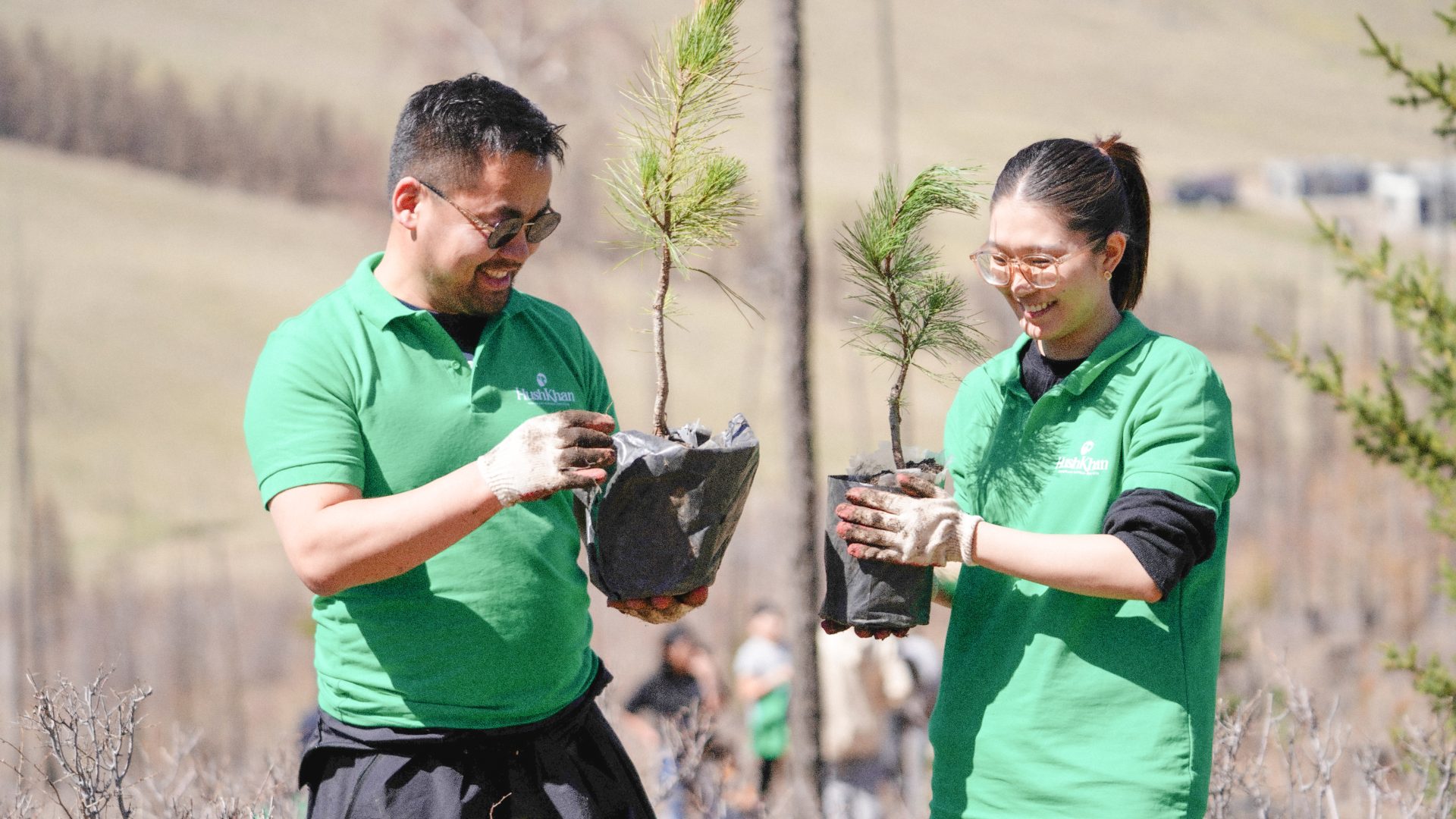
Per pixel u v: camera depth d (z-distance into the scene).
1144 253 7.00
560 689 7.09
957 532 6.36
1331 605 30.22
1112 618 6.54
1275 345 14.92
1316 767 9.93
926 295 7.06
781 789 15.88
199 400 129.38
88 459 113.75
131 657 53.81
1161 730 6.43
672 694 16.47
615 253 75.75
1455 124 13.62
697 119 6.90
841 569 6.82
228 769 11.19
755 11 91.31
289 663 58.59
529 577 6.85
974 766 6.84
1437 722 11.35
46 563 72.06
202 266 161.00
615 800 7.39
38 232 160.88
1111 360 6.63
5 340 130.50
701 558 6.57
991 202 6.68
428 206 6.63
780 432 96.00
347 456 6.47
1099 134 7.11
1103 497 6.57
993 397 7.18
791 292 16.66
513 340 7.12
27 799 8.37
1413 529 33.78
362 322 6.77
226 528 104.56
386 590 6.70
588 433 6.04
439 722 6.70
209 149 199.75
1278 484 43.28
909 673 16.66
